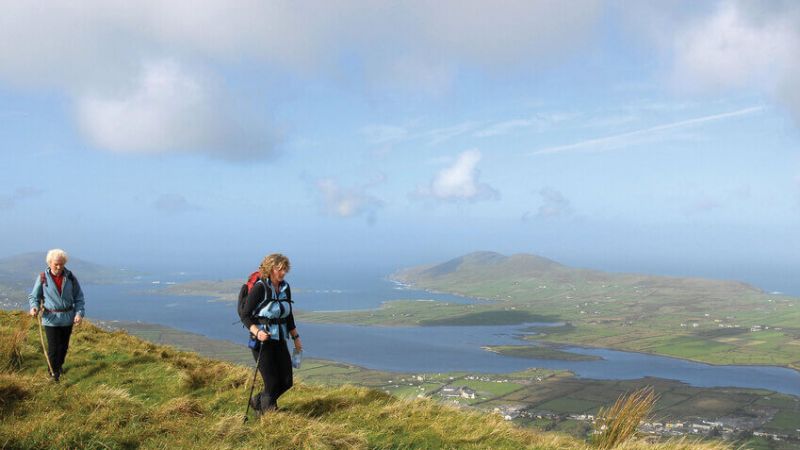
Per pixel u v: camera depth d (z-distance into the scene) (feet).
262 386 39.60
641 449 31.99
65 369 41.91
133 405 30.04
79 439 24.22
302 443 26.40
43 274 37.55
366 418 33.12
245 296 30.30
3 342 43.52
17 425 24.45
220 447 24.79
